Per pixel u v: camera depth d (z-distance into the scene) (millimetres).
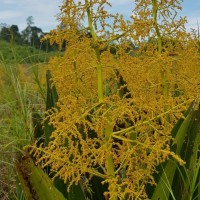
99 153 2375
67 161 2391
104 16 2457
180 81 3203
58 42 2609
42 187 2412
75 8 2492
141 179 2631
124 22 2457
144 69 2822
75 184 2504
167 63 3055
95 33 2471
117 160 2438
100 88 2434
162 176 2629
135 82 2672
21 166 2389
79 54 2490
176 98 2766
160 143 2398
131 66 2645
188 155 2820
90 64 2516
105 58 2604
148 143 2396
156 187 2611
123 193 2357
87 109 2445
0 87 5578
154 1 3270
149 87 2863
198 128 2811
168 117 3020
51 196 2424
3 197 4250
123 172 2818
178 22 3328
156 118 2514
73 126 2338
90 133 3117
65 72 2734
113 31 2469
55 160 2402
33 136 4051
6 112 5656
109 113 2414
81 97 2449
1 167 4602
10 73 5039
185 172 2818
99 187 3098
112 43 2592
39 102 5723
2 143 4773
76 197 2785
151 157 2424
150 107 2445
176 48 3400
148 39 3293
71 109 2381
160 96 2840
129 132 2459
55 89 3344
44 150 2420
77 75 2598
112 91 3340
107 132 2414
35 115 4242
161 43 3314
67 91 3027
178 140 2668
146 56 3055
